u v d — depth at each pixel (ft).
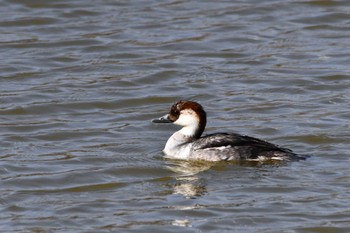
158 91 82.94
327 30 97.14
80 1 102.53
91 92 82.23
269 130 72.90
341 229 55.67
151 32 96.12
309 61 89.35
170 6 102.22
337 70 86.84
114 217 57.52
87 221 56.95
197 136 68.80
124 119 76.69
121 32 95.81
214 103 79.97
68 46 92.79
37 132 73.31
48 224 56.54
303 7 101.86
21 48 92.17
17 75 86.12
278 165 65.31
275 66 88.28
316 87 83.15
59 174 64.54
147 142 71.26
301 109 78.07
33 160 67.31
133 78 85.46
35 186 62.69
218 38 94.63
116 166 65.92
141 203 59.62
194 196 60.59
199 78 85.76
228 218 57.11
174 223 56.59
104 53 91.25
